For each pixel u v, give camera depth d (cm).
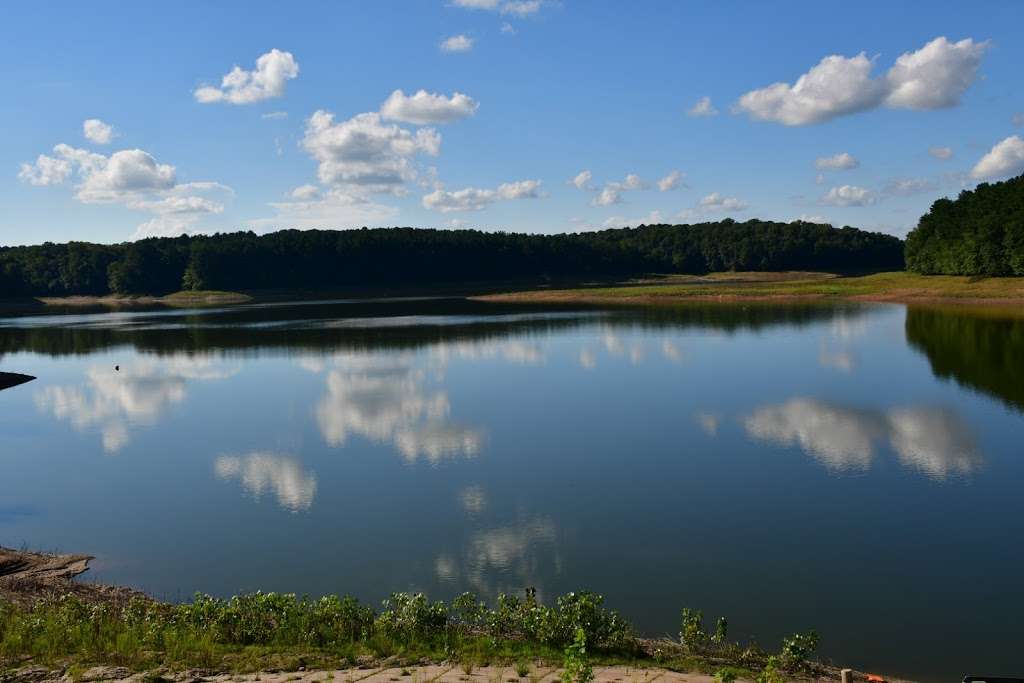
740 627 1523
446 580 1794
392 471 2728
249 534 2158
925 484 2412
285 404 4106
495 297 14025
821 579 1747
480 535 2080
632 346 6144
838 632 1498
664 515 2191
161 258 17750
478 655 1277
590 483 2514
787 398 3831
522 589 1730
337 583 1800
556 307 11088
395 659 1250
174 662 1205
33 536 2212
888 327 6938
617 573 1805
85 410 4175
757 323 7719
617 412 3628
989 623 1524
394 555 1959
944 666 1366
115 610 1555
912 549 1906
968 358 4897
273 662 1216
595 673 1191
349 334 7656
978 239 10562
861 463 2656
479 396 4138
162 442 3334
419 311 10956
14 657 1210
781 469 2611
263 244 18112
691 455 2819
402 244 18662
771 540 1986
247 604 1448
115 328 9575
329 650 1302
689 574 1788
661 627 1529
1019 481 2417
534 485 2509
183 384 4931
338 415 3753
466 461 2830
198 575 1886
